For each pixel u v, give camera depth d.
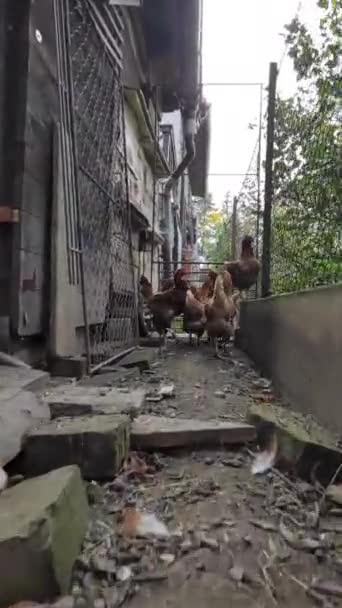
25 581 1.23
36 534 1.26
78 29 4.10
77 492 1.63
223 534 1.67
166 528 1.69
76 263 3.92
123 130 5.79
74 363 3.56
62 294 3.70
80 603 1.29
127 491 1.96
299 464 2.16
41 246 3.52
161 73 8.48
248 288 6.59
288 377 3.54
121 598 1.32
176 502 1.90
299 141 3.69
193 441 2.42
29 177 3.28
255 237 6.52
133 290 6.18
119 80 5.55
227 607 1.31
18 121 3.17
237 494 1.99
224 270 6.48
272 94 4.68
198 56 7.41
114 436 2.03
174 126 15.38
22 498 1.44
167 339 7.57
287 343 3.61
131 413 2.60
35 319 3.42
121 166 5.77
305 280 3.55
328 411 2.61
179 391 3.73
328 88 3.02
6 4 3.19
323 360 2.73
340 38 2.94
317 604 1.34
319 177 3.18
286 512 1.85
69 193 3.77
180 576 1.43
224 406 3.29
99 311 4.67
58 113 3.68
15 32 3.22
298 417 2.81
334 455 2.12
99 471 2.00
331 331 2.60
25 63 3.20
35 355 3.51
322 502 1.91
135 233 7.41
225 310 5.86
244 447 2.47
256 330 5.22
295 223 3.86
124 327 5.84
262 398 3.63
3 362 2.99
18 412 2.10
